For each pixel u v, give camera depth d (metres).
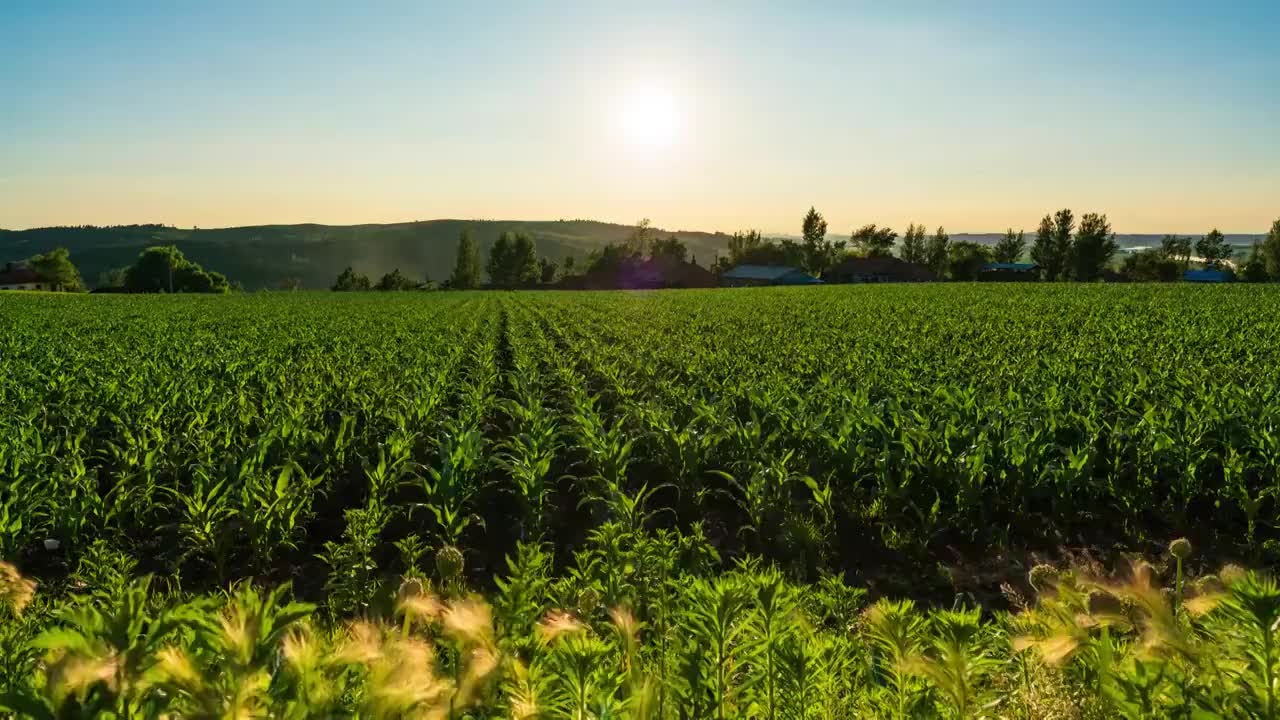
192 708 0.93
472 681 1.20
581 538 9.02
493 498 10.44
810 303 50.22
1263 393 11.73
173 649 0.97
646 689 1.31
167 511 9.35
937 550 8.34
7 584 1.58
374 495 8.83
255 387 16.95
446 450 9.43
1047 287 68.88
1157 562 7.90
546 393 18.19
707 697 1.74
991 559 8.09
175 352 22.81
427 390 13.73
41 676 0.99
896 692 1.88
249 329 32.59
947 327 29.28
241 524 8.62
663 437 10.73
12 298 72.81
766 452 10.23
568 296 75.94
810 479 8.47
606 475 9.98
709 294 71.81
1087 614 1.50
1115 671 1.31
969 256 134.88
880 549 8.36
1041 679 1.57
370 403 13.20
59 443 11.05
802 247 163.50
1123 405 11.77
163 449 10.23
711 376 16.12
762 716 1.85
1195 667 1.24
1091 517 9.05
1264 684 1.15
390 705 1.06
